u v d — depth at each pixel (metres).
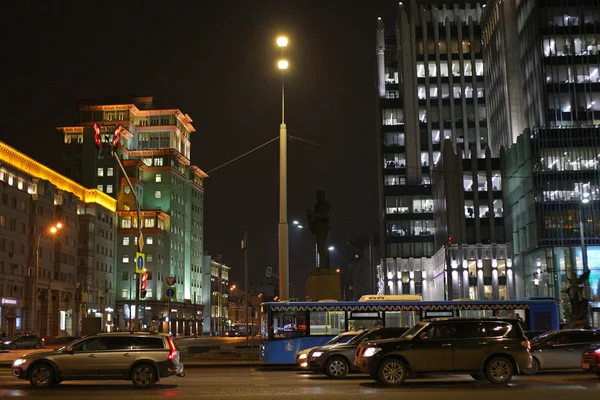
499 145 108.88
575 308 41.97
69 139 128.38
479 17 130.00
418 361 19.34
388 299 31.20
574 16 89.62
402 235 115.31
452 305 30.64
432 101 125.19
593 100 87.44
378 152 132.00
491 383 19.86
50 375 19.38
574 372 25.30
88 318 38.97
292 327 30.02
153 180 132.75
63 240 90.38
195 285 148.75
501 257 94.31
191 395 16.91
